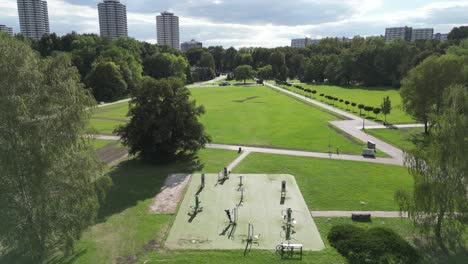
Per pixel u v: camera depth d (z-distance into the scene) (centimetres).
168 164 4347
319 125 6619
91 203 2250
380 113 7675
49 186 2066
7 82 1891
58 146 2053
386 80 14412
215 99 10956
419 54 12888
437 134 2405
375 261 2189
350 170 4047
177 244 2484
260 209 3047
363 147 5016
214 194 3388
